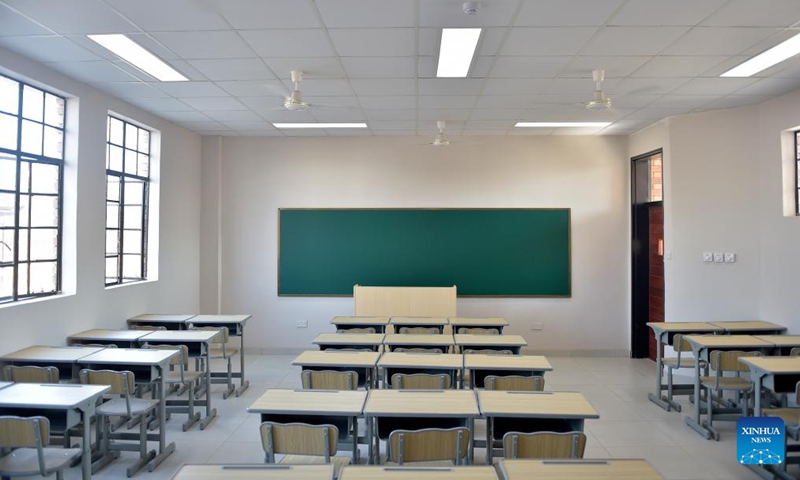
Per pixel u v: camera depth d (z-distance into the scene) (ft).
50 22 12.20
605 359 25.54
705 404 18.42
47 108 16.25
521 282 26.16
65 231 16.83
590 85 17.20
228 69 15.67
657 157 24.52
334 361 14.30
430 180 26.35
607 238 26.11
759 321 19.85
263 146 26.55
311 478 7.61
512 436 9.16
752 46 13.62
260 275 26.55
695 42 13.30
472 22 12.09
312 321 26.45
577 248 26.14
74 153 16.90
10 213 14.90
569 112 21.08
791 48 13.80
